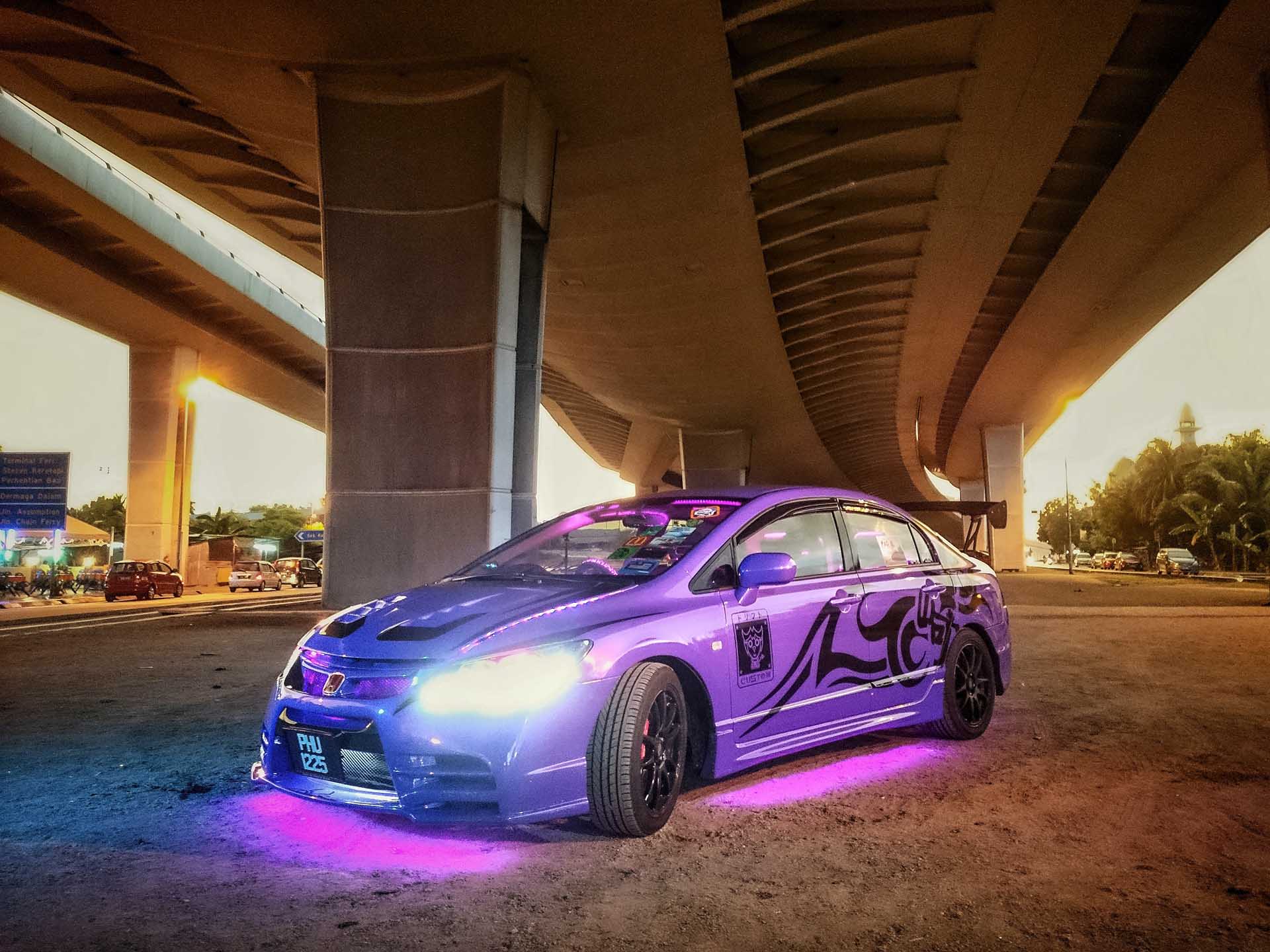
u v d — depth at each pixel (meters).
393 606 3.72
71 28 15.70
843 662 4.38
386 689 3.17
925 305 32.75
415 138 14.98
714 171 19.52
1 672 8.30
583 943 2.52
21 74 18.59
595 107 16.55
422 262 14.79
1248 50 16.19
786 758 4.79
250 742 5.18
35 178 26.22
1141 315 34.97
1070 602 20.75
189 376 42.44
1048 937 2.56
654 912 2.74
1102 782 4.27
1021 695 6.89
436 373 14.59
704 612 3.78
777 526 4.58
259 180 23.45
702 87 16.08
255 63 15.71
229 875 3.06
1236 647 10.43
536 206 16.16
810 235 25.62
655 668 3.48
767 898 2.86
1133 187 22.08
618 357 35.81
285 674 3.61
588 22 14.05
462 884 2.98
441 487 14.39
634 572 3.99
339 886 2.96
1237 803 3.91
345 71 15.07
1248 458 57.19
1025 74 17.05
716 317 30.12
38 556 41.72
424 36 14.48
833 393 48.03
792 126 19.27
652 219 21.97
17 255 30.42
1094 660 9.20
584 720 3.26
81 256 31.64
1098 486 76.00
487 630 3.28
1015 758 4.77
